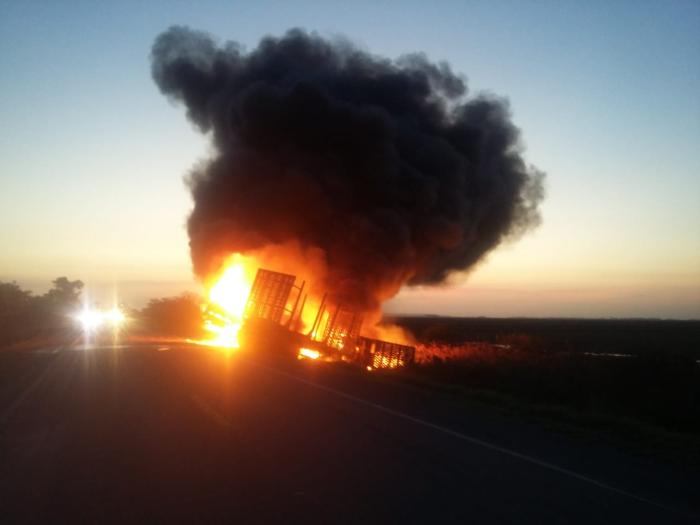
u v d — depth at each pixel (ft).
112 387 64.08
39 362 91.56
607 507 28.76
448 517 26.37
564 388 72.69
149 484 30.55
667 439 46.93
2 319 239.50
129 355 100.53
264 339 105.81
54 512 26.61
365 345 103.60
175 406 52.70
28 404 54.44
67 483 30.83
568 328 349.82
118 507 27.14
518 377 78.02
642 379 77.46
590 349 151.43
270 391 61.93
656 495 31.27
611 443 44.06
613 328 355.77
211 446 38.50
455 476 32.78
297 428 44.01
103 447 38.29
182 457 35.83
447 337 151.23
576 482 32.78
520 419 51.70
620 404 67.82
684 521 27.35
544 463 36.76
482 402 60.80
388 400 58.44
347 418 48.24
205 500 28.07
